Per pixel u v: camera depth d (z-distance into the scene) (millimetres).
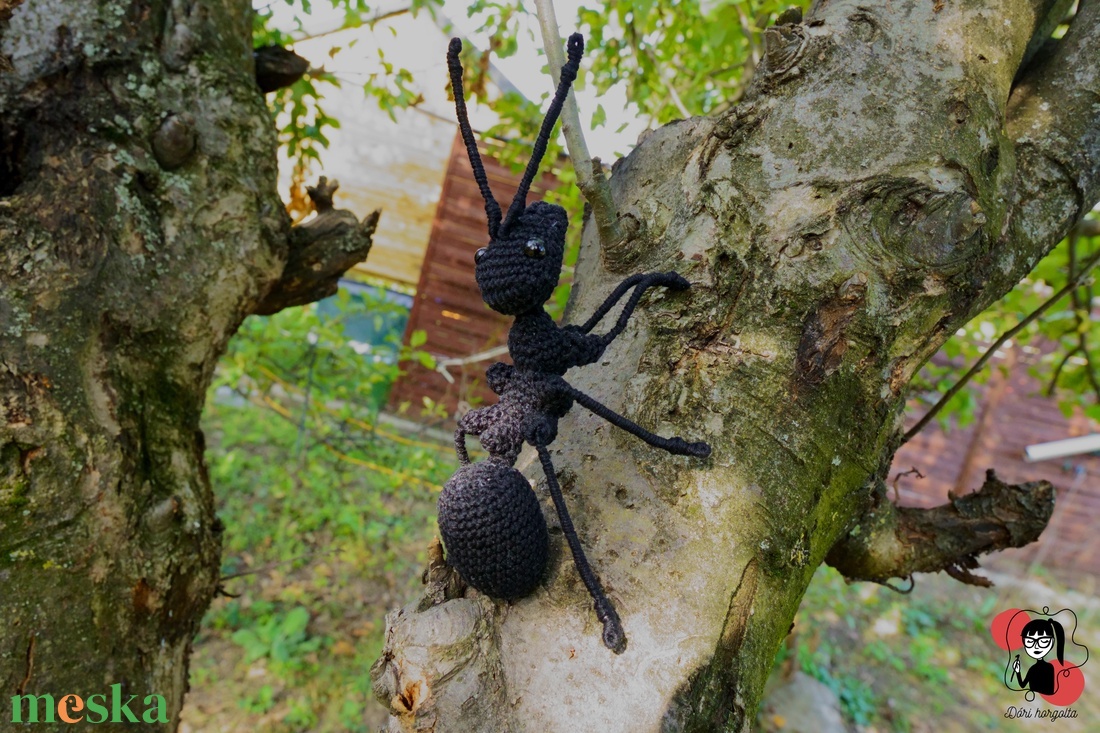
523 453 364
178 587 473
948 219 309
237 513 1321
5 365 384
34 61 427
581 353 314
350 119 1640
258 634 1048
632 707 265
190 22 477
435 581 311
